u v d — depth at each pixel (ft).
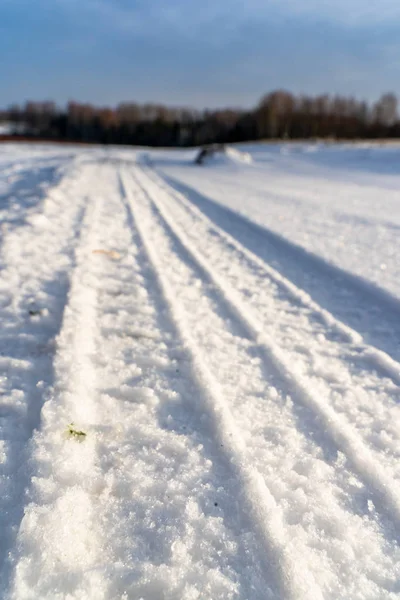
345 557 5.93
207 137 257.34
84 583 5.14
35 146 155.02
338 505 6.75
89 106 330.34
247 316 13.16
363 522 6.50
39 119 319.06
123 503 6.35
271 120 236.84
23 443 7.18
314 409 8.94
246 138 242.78
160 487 6.67
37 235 19.19
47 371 9.18
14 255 16.17
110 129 272.31
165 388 9.13
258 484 6.81
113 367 9.72
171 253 19.47
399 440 8.30
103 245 19.34
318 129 244.83
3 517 5.84
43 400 8.18
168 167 89.45
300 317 13.58
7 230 19.12
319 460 7.58
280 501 6.69
